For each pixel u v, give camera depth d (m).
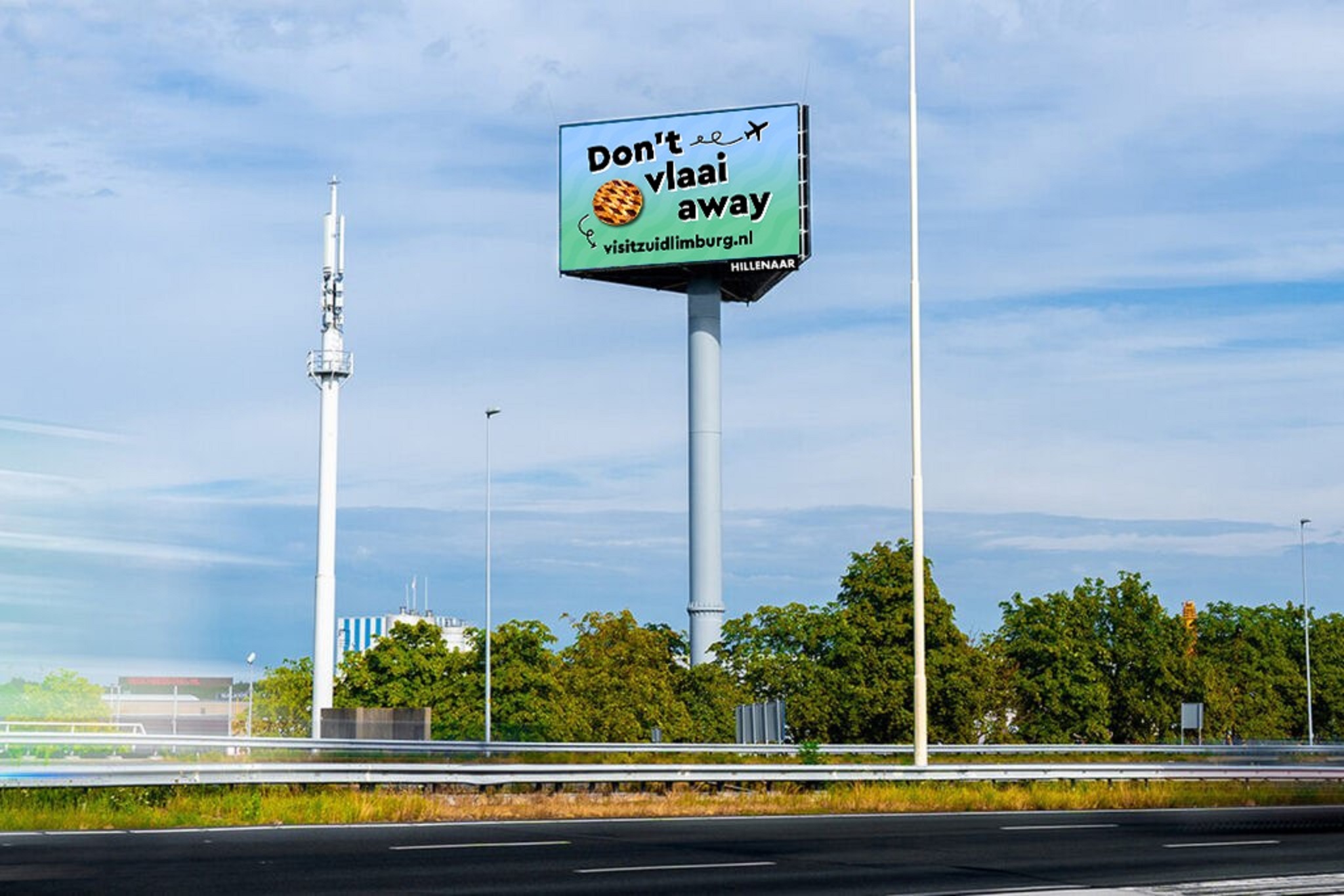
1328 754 44.19
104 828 23.36
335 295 65.69
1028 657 72.00
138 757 34.69
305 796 27.59
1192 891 16.45
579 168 78.94
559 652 78.00
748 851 20.56
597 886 16.58
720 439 79.25
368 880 16.75
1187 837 23.39
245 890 15.74
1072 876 17.78
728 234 76.94
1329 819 27.89
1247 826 25.73
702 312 79.12
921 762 34.72
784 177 76.56
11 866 17.81
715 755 42.03
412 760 40.12
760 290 81.62
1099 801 32.47
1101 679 72.19
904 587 63.62
